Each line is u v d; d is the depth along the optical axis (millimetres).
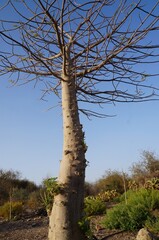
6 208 13828
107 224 8875
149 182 14117
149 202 9719
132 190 14125
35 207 15672
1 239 9461
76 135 4832
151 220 8484
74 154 4738
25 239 9211
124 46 4762
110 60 5137
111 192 15242
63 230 4477
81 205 4648
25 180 25047
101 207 11156
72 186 4613
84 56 5195
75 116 4949
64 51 4777
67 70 5055
